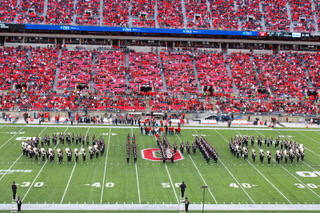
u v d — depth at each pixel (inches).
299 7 3949.3
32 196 1430.9
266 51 3816.4
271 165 1881.2
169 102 2994.6
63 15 3609.7
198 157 1962.4
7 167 1723.7
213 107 3004.4
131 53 3540.8
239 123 2800.2
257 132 2556.6
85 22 3587.6
